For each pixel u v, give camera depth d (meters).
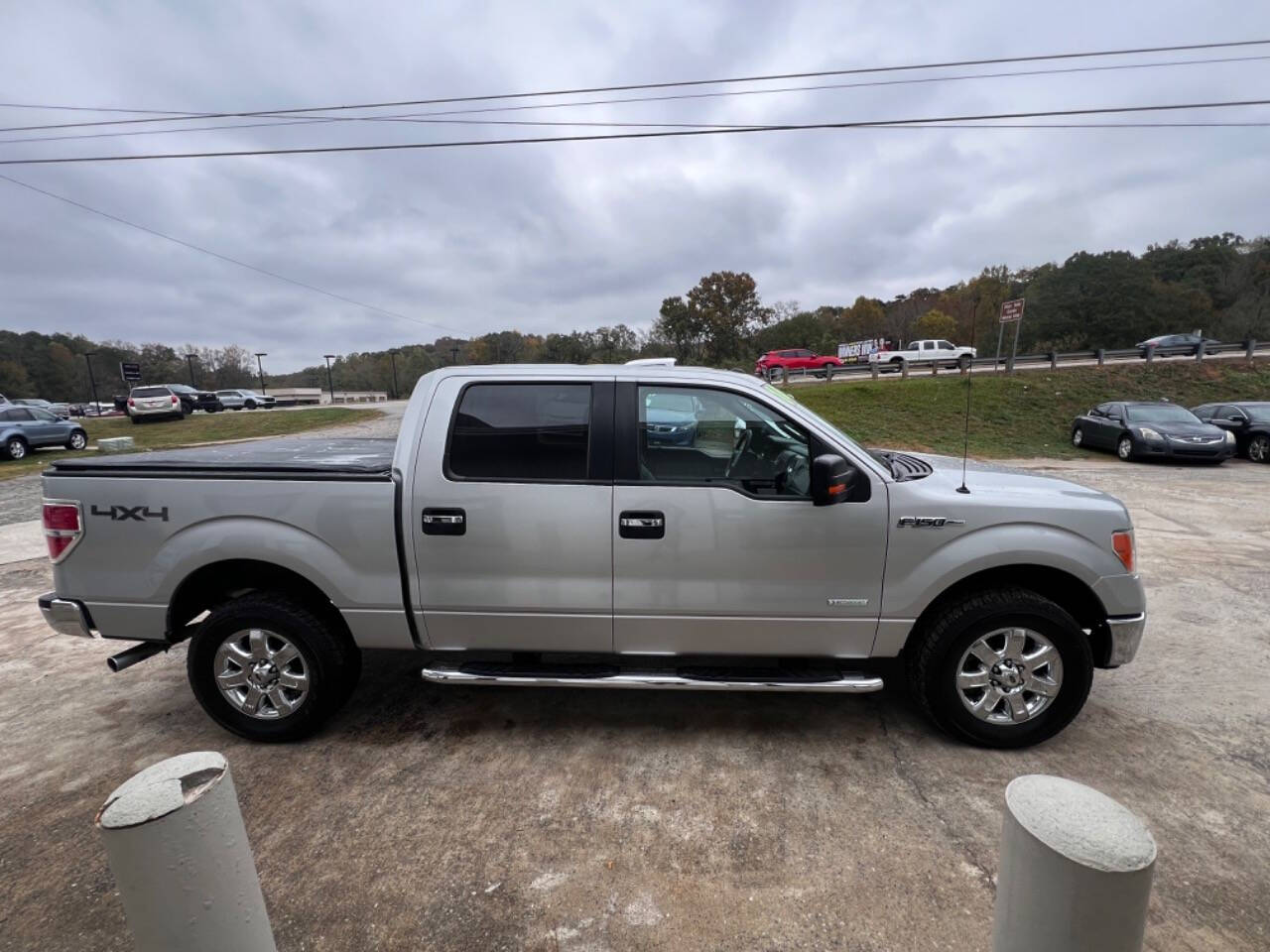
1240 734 3.03
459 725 3.18
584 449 2.84
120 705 3.48
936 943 1.89
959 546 2.78
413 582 2.88
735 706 3.34
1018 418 19.81
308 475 2.88
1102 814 1.24
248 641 3.00
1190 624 4.45
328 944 1.92
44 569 6.43
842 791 2.62
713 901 2.06
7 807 2.62
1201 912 1.99
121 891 1.33
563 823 2.45
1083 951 1.20
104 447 16.39
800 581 2.81
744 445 2.89
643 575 2.82
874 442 17.69
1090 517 2.80
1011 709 2.84
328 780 2.74
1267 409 14.41
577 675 2.90
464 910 2.04
